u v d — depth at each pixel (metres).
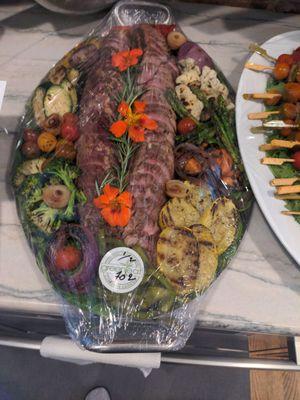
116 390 1.44
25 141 0.83
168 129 0.83
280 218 0.83
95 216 0.75
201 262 0.74
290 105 0.87
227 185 0.83
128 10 1.00
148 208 0.76
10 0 1.07
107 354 0.81
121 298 0.73
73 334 0.72
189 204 0.78
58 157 0.81
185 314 0.74
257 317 0.78
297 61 0.94
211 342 1.20
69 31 1.04
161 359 0.84
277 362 0.84
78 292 0.73
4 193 0.85
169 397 1.44
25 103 0.94
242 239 0.82
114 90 0.85
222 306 0.78
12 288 0.77
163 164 0.79
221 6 1.12
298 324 0.77
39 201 0.78
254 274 0.81
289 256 0.84
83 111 0.85
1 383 1.43
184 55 0.93
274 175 0.86
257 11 1.13
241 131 0.89
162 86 0.87
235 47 1.06
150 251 0.74
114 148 0.80
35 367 1.45
